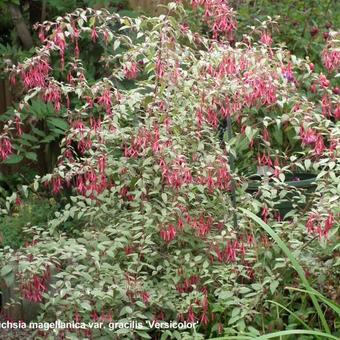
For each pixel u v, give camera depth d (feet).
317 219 6.37
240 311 6.80
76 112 7.60
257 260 7.09
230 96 7.18
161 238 7.59
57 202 12.10
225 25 7.34
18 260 7.20
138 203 7.50
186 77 7.39
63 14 13.00
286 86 7.09
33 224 10.89
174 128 7.34
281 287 7.27
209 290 7.41
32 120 11.93
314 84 7.57
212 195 7.68
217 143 7.44
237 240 7.23
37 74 7.09
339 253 7.17
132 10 13.34
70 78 7.38
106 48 11.34
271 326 6.88
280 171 7.23
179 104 7.34
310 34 13.05
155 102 7.29
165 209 7.09
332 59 7.18
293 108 7.06
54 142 12.79
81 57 12.21
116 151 8.22
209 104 7.07
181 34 7.70
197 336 6.69
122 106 7.30
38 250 7.23
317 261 7.27
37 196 12.07
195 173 7.41
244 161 9.69
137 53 7.29
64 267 7.74
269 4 13.33
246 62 6.92
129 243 7.37
